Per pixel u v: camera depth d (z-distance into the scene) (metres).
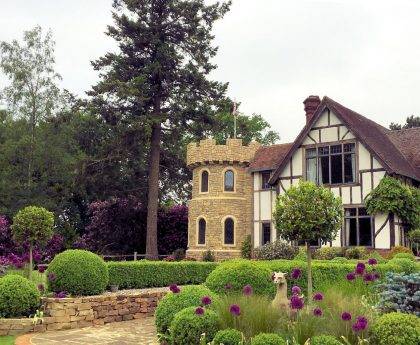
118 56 33.72
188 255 32.56
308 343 7.34
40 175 37.19
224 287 10.66
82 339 10.56
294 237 12.38
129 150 33.53
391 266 14.05
